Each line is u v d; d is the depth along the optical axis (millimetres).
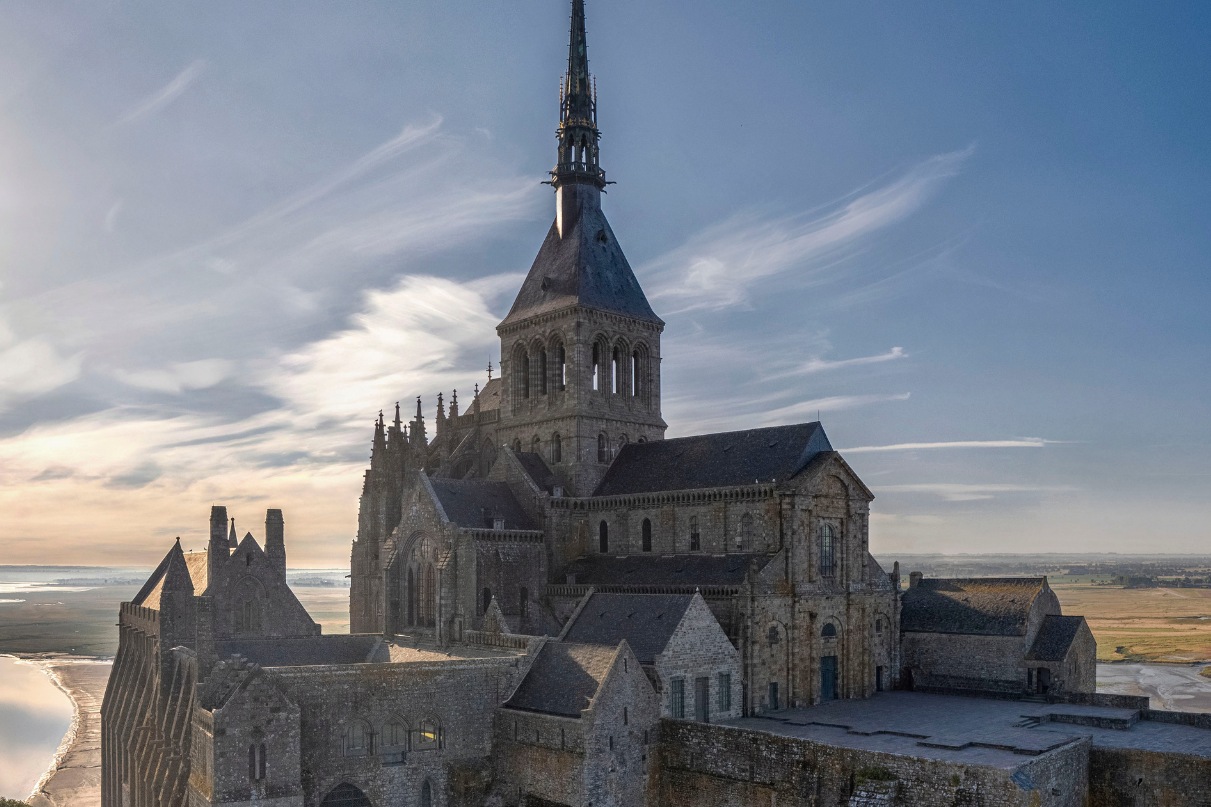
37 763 147000
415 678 85812
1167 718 93188
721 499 109500
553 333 131625
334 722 82000
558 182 139625
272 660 103312
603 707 82438
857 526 112375
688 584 104750
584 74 141625
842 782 76688
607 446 129125
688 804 84875
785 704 101188
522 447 134250
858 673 109875
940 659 114938
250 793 75875
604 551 120750
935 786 71938
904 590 124125
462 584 110875
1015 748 77250
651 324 136250
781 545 103938
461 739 87688
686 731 85625
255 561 113562
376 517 144125
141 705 102688
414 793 84938
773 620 101125
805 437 109562
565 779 82250
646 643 91500
